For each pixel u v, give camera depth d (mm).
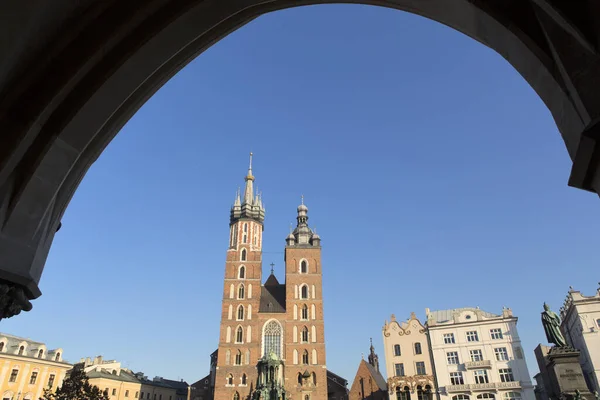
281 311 90000
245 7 6031
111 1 5293
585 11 4348
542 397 83688
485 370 65125
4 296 5199
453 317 70125
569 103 4652
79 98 5172
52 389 72812
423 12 6168
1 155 4652
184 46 5926
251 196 101750
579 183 4918
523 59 5215
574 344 66000
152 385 103250
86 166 6031
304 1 6645
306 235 98500
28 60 4941
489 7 5098
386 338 73062
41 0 4449
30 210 5133
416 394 67812
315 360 84188
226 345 84750
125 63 5328
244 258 93688
